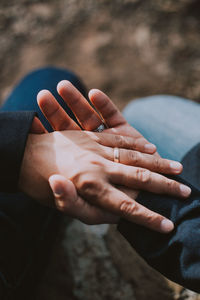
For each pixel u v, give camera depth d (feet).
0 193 1.86
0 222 1.75
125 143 1.73
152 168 1.67
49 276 2.21
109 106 1.77
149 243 1.54
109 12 3.84
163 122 2.04
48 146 1.66
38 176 1.62
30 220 1.86
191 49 3.42
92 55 3.54
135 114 2.15
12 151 1.54
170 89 3.18
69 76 2.12
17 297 1.76
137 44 3.54
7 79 3.43
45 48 3.66
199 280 1.42
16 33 3.78
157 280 2.10
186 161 1.77
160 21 3.67
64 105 2.01
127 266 2.18
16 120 1.59
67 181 1.52
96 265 2.21
